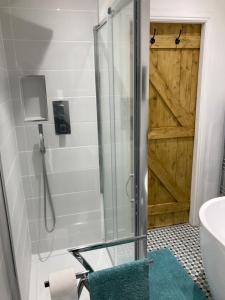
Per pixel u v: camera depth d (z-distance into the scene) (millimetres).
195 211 2686
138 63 1103
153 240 2525
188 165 2639
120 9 1301
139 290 1086
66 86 1879
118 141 1617
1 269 1215
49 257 2131
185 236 2578
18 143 1901
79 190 2135
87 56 1850
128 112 1331
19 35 1710
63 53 1811
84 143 2029
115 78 1537
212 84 2297
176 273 2064
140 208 1321
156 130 2449
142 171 1258
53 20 1737
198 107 2385
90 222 2234
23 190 1995
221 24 2156
